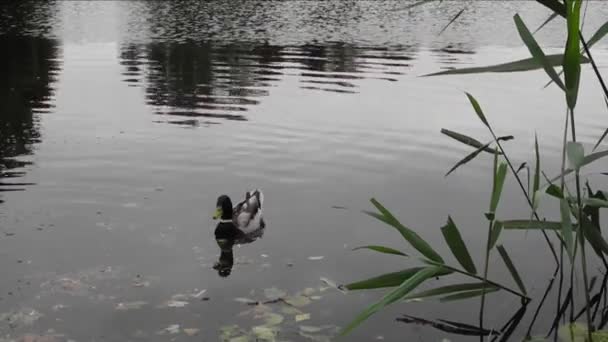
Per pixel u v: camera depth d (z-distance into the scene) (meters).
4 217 7.59
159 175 9.16
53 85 15.05
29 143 10.57
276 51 19.69
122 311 5.65
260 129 11.42
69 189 8.55
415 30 24.42
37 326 5.39
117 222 7.57
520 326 5.55
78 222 7.52
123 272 6.39
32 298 5.84
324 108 12.92
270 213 7.97
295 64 17.66
